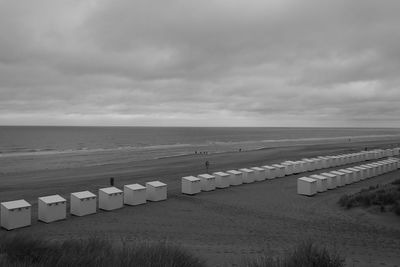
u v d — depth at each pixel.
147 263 7.65
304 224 19.14
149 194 25.20
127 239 16.45
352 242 15.86
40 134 196.38
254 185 31.59
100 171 43.69
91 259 7.77
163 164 50.53
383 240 16.12
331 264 8.73
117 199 22.78
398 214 19.73
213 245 15.49
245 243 15.84
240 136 196.50
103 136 180.12
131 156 70.94
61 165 55.94
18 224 18.47
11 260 7.83
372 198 22.66
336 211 21.91
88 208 21.34
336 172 32.38
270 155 63.59
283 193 28.00
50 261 7.59
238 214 21.53
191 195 27.09
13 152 85.50
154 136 186.12
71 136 175.62
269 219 20.30
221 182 29.98
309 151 72.81
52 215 19.70
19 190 30.12
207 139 158.12
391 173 40.06
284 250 14.38
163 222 19.80
